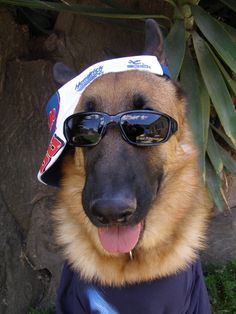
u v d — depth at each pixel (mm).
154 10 786
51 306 783
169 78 548
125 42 800
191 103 662
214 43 663
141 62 516
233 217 833
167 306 501
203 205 570
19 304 777
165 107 508
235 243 824
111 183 437
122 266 499
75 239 529
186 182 527
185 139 539
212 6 828
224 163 765
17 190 785
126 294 495
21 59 819
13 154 785
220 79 672
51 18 894
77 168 509
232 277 792
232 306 762
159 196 507
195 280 536
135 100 492
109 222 437
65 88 517
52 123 526
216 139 835
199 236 544
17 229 794
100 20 760
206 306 542
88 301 497
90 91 499
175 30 679
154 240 505
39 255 784
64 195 528
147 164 479
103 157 458
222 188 792
